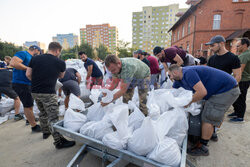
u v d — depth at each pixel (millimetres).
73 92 3201
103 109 1918
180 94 1873
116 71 1744
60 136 2104
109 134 1434
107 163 1788
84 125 1793
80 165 1778
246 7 12703
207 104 1775
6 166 1834
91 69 3709
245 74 2652
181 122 1596
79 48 47750
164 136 1479
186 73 1707
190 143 2117
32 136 2553
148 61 4035
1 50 31078
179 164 1209
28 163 1871
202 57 5457
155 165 1156
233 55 2248
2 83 3053
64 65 2199
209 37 14359
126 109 1497
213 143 2219
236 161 1824
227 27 13516
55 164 1827
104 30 95438
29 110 2596
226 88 1672
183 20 18906
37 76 1946
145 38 73500
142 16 71875
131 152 1319
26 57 2527
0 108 3406
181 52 3414
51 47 2084
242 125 2732
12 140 2449
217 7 13523
